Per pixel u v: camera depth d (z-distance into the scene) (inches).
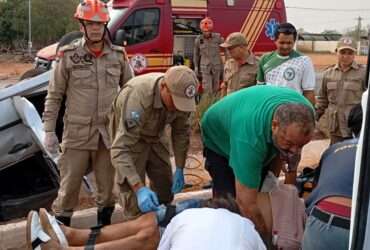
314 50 1512.1
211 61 459.8
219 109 145.9
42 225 135.9
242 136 128.0
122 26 459.5
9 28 1632.6
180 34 506.0
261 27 539.5
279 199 137.6
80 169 167.5
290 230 135.8
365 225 76.1
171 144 167.2
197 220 103.2
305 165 271.9
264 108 125.6
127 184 148.3
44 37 1658.5
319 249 111.6
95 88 163.9
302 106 114.5
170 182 165.6
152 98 138.9
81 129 164.2
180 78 131.6
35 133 183.9
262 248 105.2
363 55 264.2
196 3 498.6
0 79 979.3
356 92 227.3
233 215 106.0
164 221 140.7
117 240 139.6
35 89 195.5
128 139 142.4
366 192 76.4
